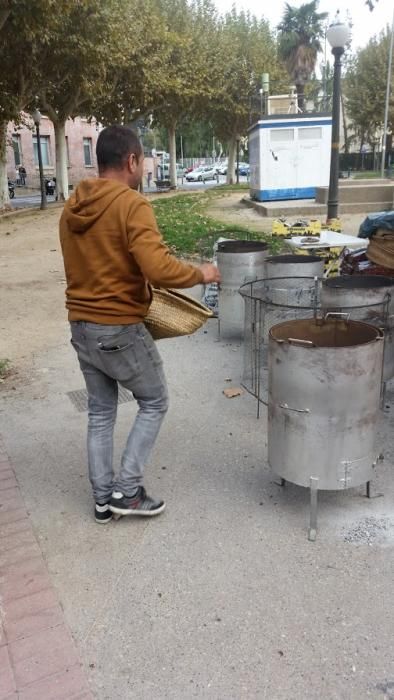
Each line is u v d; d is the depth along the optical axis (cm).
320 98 4662
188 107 3080
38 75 2048
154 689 212
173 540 295
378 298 402
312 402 274
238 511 317
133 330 271
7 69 1961
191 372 524
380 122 3997
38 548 290
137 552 287
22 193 4109
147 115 3198
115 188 256
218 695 209
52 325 698
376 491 333
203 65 2908
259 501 326
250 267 538
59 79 2170
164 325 294
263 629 237
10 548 291
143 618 245
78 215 257
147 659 225
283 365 278
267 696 208
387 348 411
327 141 1867
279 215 1641
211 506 323
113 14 2052
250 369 484
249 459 372
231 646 230
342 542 290
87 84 2202
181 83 2756
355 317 403
